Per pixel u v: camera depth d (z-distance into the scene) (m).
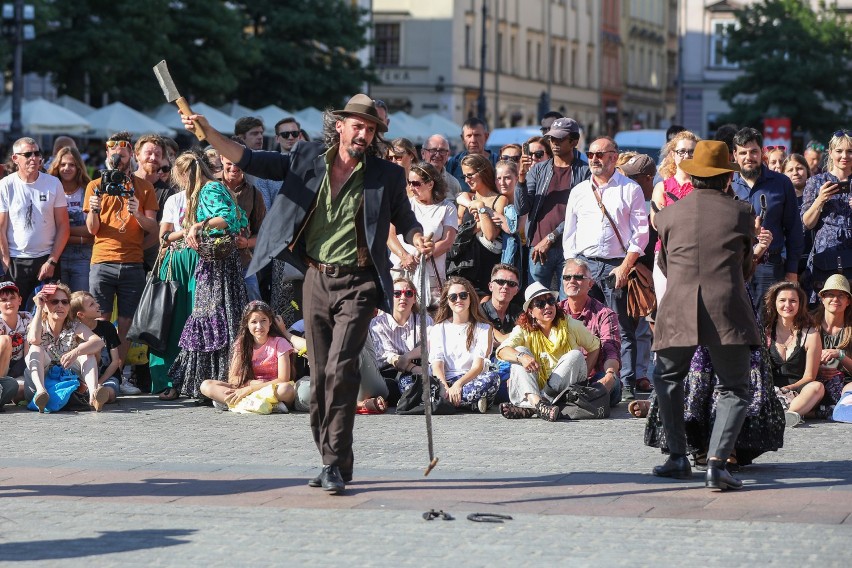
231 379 25.00
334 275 17.62
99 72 82.25
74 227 28.31
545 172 28.34
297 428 22.88
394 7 153.25
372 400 24.52
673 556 14.06
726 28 114.44
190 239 25.28
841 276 24.56
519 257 28.50
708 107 153.38
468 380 24.72
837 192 26.47
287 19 107.62
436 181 26.75
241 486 17.72
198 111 79.75
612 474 18.59
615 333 25.27
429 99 153.12
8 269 27.84
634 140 73.88
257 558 14.05
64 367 24.98
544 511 16.23
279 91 108.19
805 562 13.83
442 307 25.34
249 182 26.83
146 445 21.08
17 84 65.31
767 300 24.11
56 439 21.64
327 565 13.77
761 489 17.58
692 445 18.88
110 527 15.42
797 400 23.56
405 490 17.48
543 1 181.00
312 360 17.89
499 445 21.08
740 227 17.61
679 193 25.52
